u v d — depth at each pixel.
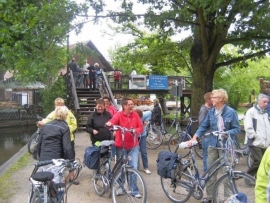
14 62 9.30
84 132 15.48
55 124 5.25
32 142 10.38
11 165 9.10
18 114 29.77
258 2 11.08
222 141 5.14
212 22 11.77
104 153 6.00
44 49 9.80
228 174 4.81
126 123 5.88
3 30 8.22
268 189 2.50
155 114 12.74
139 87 25.62
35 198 4.07
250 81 35.12
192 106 13.09
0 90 35.09
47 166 4.61
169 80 26.44
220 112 5.37
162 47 17.55
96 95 18.70
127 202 5.59
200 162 8.65
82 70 21.03
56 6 9.62
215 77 21.16
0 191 6.69
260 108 6.27
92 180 7.11
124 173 5.47
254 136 6.19
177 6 12.99
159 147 11.73
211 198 5.29
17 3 8.51
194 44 13.20
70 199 6.08
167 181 5.95
